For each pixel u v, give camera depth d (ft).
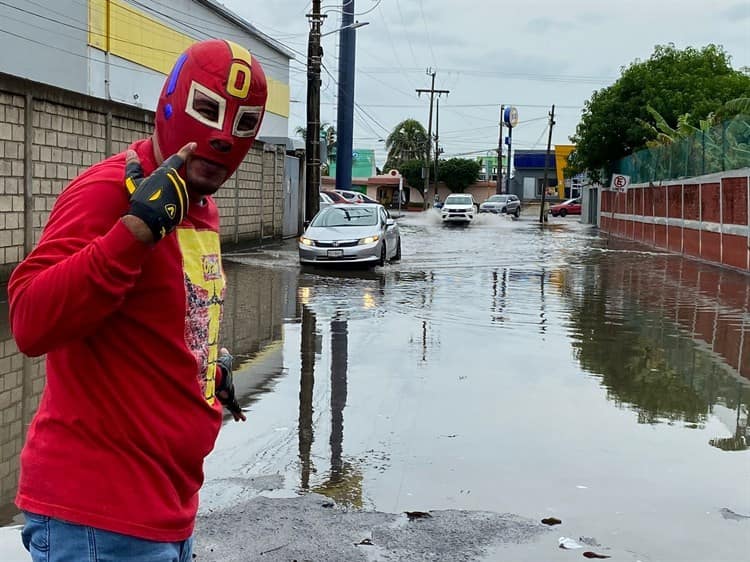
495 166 360.48
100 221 6.52
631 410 22.17
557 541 13.94
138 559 6.63
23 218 39.60
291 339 31.35
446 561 13.15
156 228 6.18
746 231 61.21
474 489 16.21
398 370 26.37
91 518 6.45
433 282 51.16
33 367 24.73
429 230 125.39
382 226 60.90
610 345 31.30
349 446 18.71
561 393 23.85
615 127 128.88
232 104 6.73
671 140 105.50
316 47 91.30
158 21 110.42
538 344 31.22
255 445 18.66
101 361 6.65
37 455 6.66
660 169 92.22
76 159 44.80
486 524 14.53
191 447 7.06
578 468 17.51
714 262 69.10
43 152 41.29
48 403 6.79
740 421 21.30
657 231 91.76
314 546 13.57
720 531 14.46
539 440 19.38
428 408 21.95
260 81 6.90
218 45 6.83
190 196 7.02
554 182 289.74
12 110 38.34
